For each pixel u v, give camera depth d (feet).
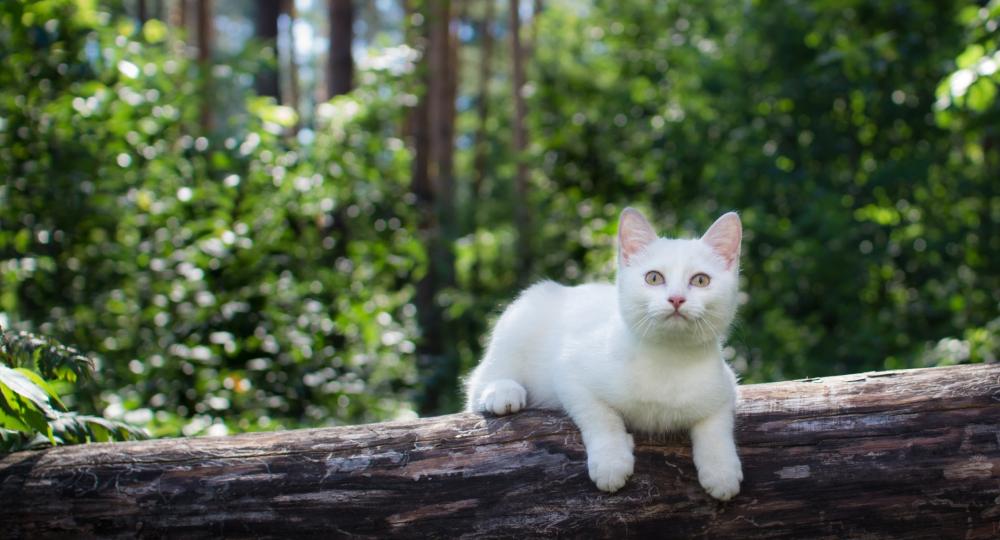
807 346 8.74
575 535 3.73
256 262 6.23
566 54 14.02
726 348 8.78
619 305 4.00
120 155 6.19
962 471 3.77
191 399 5.74
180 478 3.74
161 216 6.33
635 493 3.75
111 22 7.34
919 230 8.71
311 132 7.47
